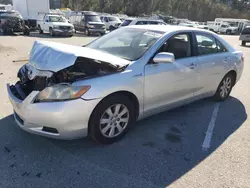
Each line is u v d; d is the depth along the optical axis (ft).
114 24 79.82
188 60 12.87
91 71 9.84
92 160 9.50
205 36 14.37
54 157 9.56
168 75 11.75
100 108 9.71
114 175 8.73
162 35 12.07
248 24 141.59
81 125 9.39
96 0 187.42
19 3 72.23
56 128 9.11
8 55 31.17
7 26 57.67
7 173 8.54
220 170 9.28
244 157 10.18
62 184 8.18
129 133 11.70
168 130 12.24
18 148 9.99
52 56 9.87
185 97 13.41
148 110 11.59
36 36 59.88
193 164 9.57
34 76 10.03
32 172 8.66
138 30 13.25
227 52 15.94
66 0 188.55
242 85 21.80
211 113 14.64
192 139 11.46
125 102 10.53
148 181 8.52
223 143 11.23
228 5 254.47
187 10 221.87
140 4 195.11
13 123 11.98
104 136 10.32
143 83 10.77
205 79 14.28
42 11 73.31
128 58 11.17
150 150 10.37
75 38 59.93
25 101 9.32
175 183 8.48
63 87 9.00
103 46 13.00
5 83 18.70
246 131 12.51
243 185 8.51
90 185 8.19
